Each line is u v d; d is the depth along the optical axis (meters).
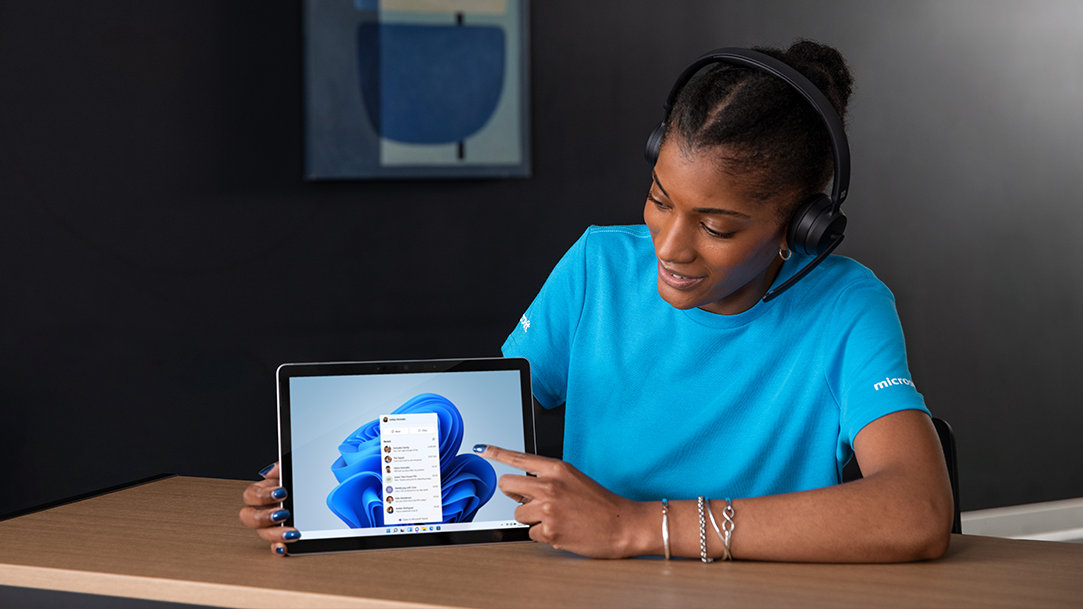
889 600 0.97
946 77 3.53
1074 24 3.65
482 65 2.95
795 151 1.06
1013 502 3.69
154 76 2.66
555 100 3.10
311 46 2.77
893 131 3.48
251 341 2.81
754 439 1.30
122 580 1.03
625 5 3.16
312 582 1.01
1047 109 3.65
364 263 2.92
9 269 2.55
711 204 1.06
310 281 2.87
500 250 3.08
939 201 3.55
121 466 2.69
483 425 1.19
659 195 1.11
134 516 1.27
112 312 2.66
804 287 1.30
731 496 1.31
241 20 2.73
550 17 3.06
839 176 1.08
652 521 1.08
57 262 2.60
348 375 1.18
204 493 1.40
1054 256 3.70
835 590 0.99
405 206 2.95
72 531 1.20
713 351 1.33
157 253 2.70
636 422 1.36
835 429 1.28
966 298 3.60
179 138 2.70
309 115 2.79
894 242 3.51
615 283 1.41
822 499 1.07
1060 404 3.73
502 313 3.10
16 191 2.55
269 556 1.10
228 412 2.80
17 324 2.57
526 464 1.11
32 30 2.54
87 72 2.60
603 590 0.99
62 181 2.59
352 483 1.14
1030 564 1.08
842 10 3.40
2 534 1.19
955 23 3.52
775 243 1.13
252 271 2.80
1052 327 3.71
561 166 3.12
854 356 1.23
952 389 3.60
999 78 3.59
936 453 1.12
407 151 2.90
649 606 0.95
